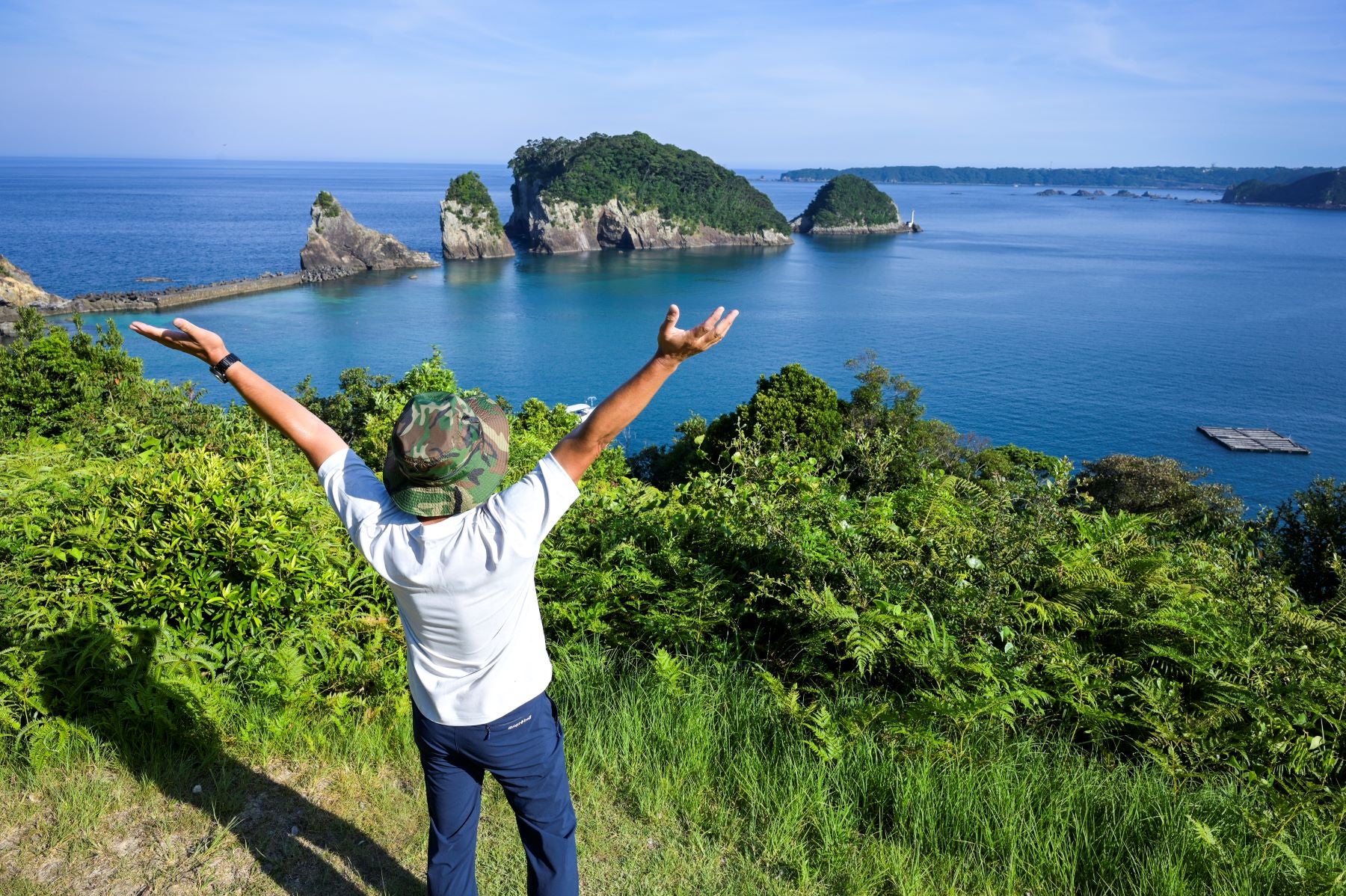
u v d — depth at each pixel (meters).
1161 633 3.55
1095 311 155.75
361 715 3.23
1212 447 77.25
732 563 4.20
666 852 2.56
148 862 2.49
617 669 3.66
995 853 2.59
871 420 41.56
